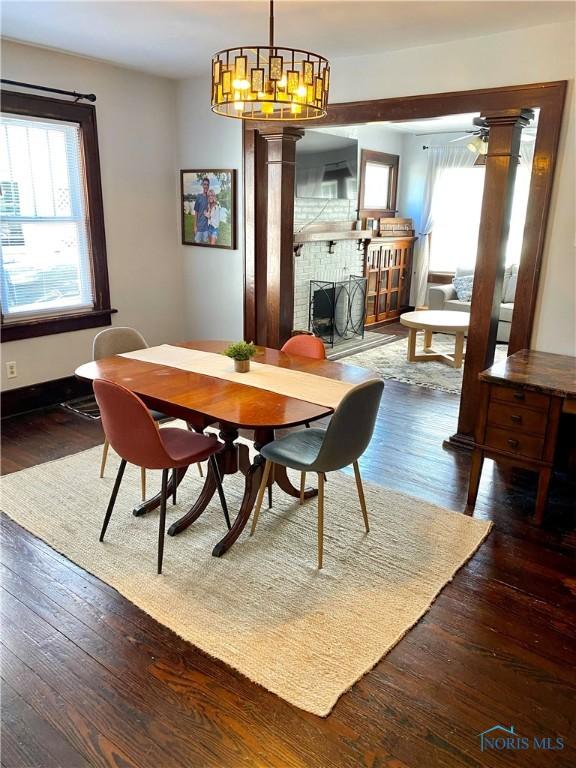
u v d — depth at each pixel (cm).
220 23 321
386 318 809
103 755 166
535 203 329
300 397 254
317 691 188
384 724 177
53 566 251
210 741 170
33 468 341
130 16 312
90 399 464
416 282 842
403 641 211
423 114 361
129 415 232
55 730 174
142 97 462
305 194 602
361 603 229
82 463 349
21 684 190
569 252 327
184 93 479
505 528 287
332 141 627
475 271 355
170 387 266
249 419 226
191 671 196
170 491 297
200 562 254
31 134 400
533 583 245
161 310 517
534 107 321
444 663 201
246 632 213
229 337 509
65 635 211
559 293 334
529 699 187
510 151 331
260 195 453
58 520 286
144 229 488
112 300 476
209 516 293
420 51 356
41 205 416
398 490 324
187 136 487
